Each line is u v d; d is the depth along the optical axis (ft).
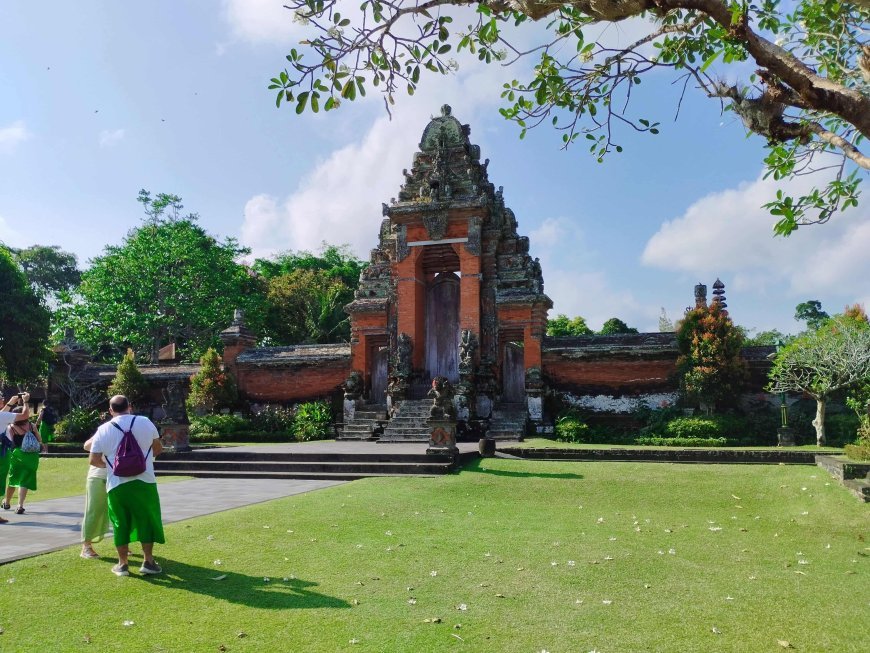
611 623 19.44
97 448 23.79
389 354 91.30
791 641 18.15
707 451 56.54
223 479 52.95
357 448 66.85
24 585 22.18
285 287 159.63
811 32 25.45
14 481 36.55
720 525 35.19
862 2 14.78
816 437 73.15
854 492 38.73
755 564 26.89
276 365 98.07
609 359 83.66
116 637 17.97
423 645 17.57
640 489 44.57
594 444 72.49
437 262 94.63
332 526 32.32
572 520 35.68
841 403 76.79
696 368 75.66
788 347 72.43
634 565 26.22
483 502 41.19
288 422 91.97
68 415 88.84
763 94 19.48
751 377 80.02
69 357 107.76
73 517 35.29
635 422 80.79
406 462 55.16
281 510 35.86
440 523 34.09
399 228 91.20
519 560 26.68
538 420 81.92
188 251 140.36
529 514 37.29
